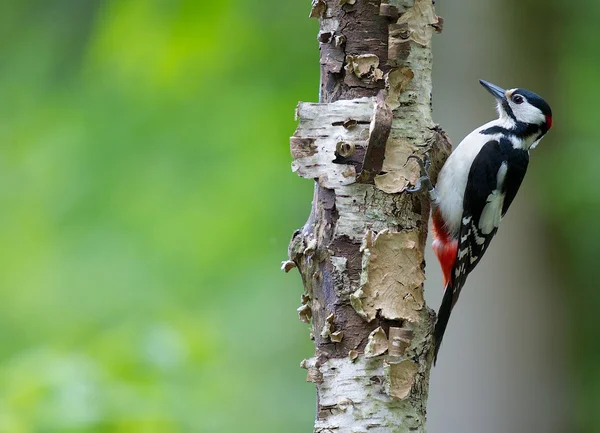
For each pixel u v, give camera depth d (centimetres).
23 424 938
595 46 1453
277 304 1527
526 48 1298
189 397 1070
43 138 1538
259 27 1560
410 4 744
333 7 741
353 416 700
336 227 719
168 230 1534
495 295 1281
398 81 741
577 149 1392
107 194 1525
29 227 1546
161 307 1506
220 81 1563
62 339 1495
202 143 1544
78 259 1532
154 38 1520
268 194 1542
